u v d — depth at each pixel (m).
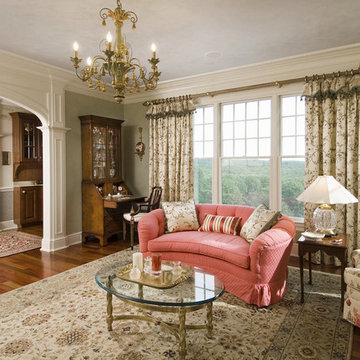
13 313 2.68
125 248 4.81
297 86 4.29
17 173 6.54
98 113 5.48
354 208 3.85
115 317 2.41
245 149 4.84
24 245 4.99
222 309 2.75
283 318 2.59
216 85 4.91
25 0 2.66
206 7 2.81
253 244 2.80
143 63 4.31
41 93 4.52
